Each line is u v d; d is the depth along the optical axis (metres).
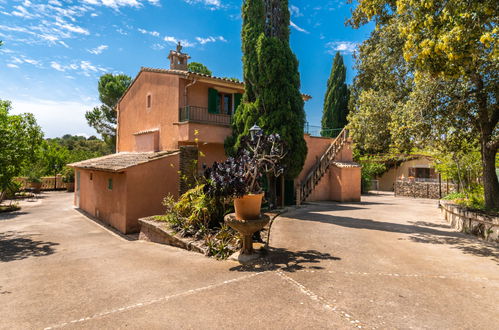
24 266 6.31
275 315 3.40
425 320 3.27
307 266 5.21
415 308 3.57
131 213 11.17
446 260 5.61
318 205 15.21
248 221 5.48
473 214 7.95
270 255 5.91
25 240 9.73
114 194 12.30
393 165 31.11
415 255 5.95
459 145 10.27
